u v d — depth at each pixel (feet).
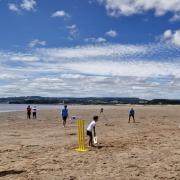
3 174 48.03
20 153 64.85
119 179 45.09
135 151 66.03
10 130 111.86
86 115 217.56
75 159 58.29
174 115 221.25
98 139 84.02
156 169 50.67
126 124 137.28
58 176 46.68
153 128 117.29
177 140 82.07
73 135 96.27
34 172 49.01
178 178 45.68
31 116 199.82
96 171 49.49
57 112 265.54
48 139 86.99
